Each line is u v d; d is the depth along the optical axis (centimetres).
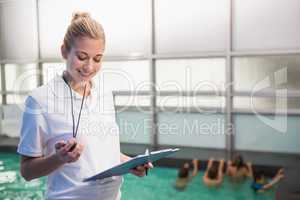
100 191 128
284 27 555
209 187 447
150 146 609
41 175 115
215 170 479
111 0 639
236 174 478
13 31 720
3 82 727
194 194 428
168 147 607
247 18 573
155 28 623
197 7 595
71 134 122
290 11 549
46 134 121
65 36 120
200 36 599
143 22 626
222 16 582
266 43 567
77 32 115
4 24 727
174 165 535
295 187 346
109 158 132
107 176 119
